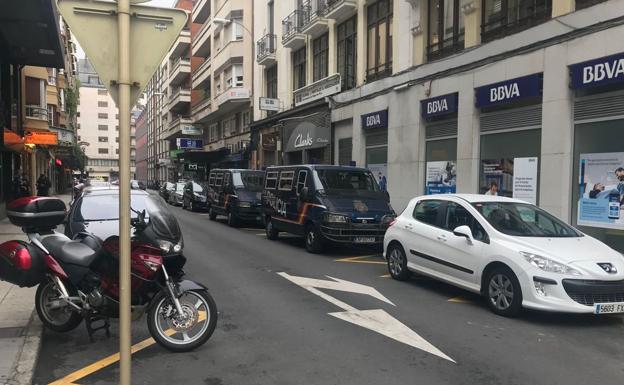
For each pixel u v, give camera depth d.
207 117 41.28
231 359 4.97
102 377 4.53
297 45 26.06
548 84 11.72
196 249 12.13
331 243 11.92
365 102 19.53
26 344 5.12
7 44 18.88
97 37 3.23
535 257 6.31
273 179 14.48
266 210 14.55
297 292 7.79
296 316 6.47
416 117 16.56
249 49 33.19
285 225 13.32
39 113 28.28
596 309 6.00
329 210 11.48
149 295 5.24
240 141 34.22
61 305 5.46
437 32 16.16
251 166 32.44
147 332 5.79
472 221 7.41
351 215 11.41
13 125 22.88
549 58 11.70
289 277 8.92
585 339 5.69
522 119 12.77
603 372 4.72
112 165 117.00
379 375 4.60
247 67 33.16
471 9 14.38
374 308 6.90
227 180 18.69
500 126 13.48
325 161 22.84
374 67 19.58
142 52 3.31
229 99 32.84
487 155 13.95
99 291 5.12
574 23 11.06
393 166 17.75
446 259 7.58
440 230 7.88
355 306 7.00
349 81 21.50
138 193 9.08
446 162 15.55
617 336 5.81
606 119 10.62
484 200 7.78
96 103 115.94
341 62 22.14
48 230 5.70
